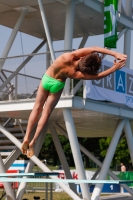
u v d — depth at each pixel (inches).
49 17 1034.7
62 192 1608.0
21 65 1005.2
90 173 1706.4
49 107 442.0
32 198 1349.7
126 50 1056.8
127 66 1056.2
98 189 894.4
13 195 908.0
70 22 882.8
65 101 826.8
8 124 1093.1
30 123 450.0
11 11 1002.1
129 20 1048.2
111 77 923.4
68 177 1097.4
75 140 843.4
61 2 890.1
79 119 1027.9
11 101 889.5
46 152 4424.2
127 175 1541.6
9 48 948.6
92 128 1250.6
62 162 1100.5
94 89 867.4
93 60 412.2
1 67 917.2
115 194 1541.6
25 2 932.0
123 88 965.8
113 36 929.5
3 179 661.3
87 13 969.5
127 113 983.6
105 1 935.0
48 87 436.5
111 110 927.0
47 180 647.8
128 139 1021.2
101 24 1060.5
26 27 1121.4
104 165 954.7
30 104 869.2
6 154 1016.9
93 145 4124.0
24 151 467.8
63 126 1198.3
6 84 923.4
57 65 425.4
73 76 421.7
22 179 655.1
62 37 1204.5
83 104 844.0
